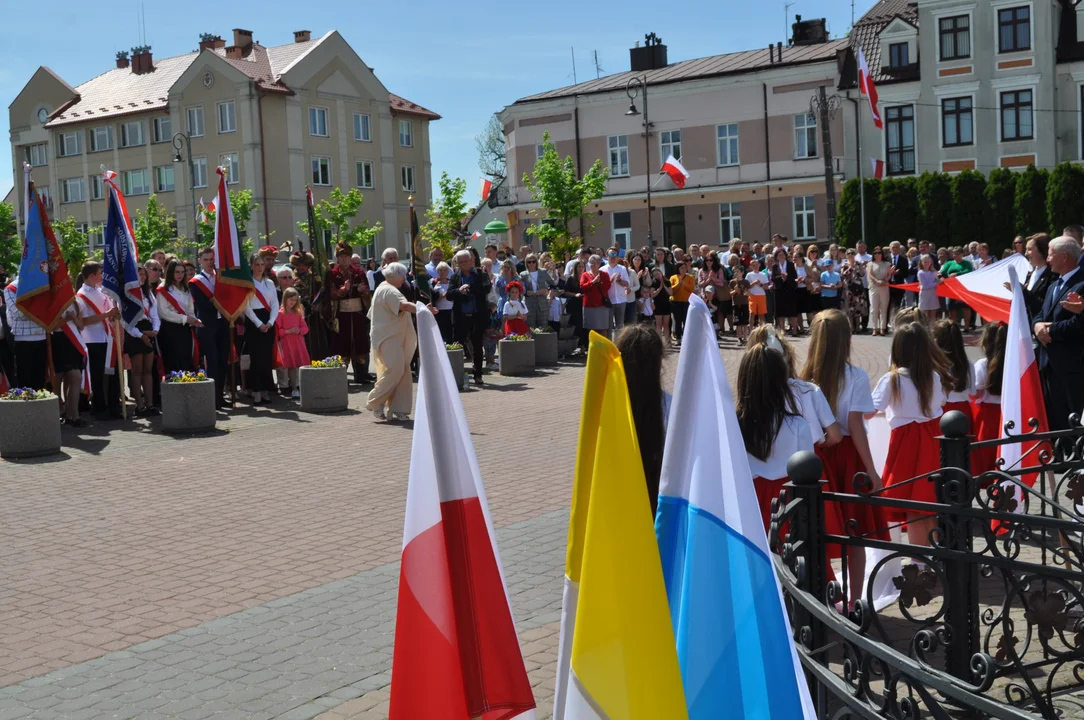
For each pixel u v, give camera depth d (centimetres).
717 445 257
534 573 657
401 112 5997
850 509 545
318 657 524
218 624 574
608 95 4859
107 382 1273
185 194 5606
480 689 264
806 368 554
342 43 5638
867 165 4362
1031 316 845
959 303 2375
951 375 677
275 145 5375
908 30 4269
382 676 498
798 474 322
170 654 532
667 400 407
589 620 224
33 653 538
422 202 6181
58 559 705
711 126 4675
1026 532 456
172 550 723
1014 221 3691
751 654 248
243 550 721
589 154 4941
